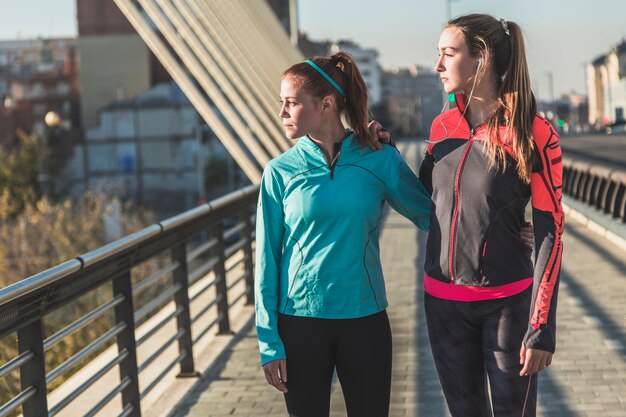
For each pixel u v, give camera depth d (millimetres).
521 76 3574
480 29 3594
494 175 3582
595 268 11859
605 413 5832
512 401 3639
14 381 12133
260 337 3785
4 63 150625
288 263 3799
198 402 6398
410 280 11242
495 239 3613
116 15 102688
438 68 3691
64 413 6285
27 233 38250
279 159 3807
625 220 14352
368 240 3783
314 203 3719
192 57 11031
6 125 109500
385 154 3803
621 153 33625
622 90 55375
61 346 18766
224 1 12328
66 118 111000
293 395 3820
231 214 9086
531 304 3557
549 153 3545
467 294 3666
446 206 3686
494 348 3648
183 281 7059
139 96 92875
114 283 5629
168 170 91312
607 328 8258
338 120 3785
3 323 3973
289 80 3742
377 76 192250
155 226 6152
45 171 67875
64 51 136375
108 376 7105
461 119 3682
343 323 3771
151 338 8422
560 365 7047
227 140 11172
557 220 3557
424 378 6691
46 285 4301
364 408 3834
